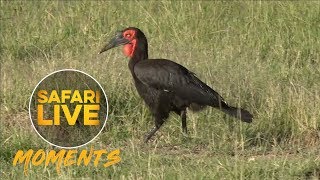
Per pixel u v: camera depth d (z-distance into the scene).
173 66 15.03
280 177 12.80
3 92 17.45
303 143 15.12
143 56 15.45
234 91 16.58
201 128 15.52
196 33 20.77
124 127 15.82
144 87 15.18
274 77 17.64
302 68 18.34
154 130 15.20
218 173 12.93
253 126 15.38
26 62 19.84
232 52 19.48
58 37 21.12
